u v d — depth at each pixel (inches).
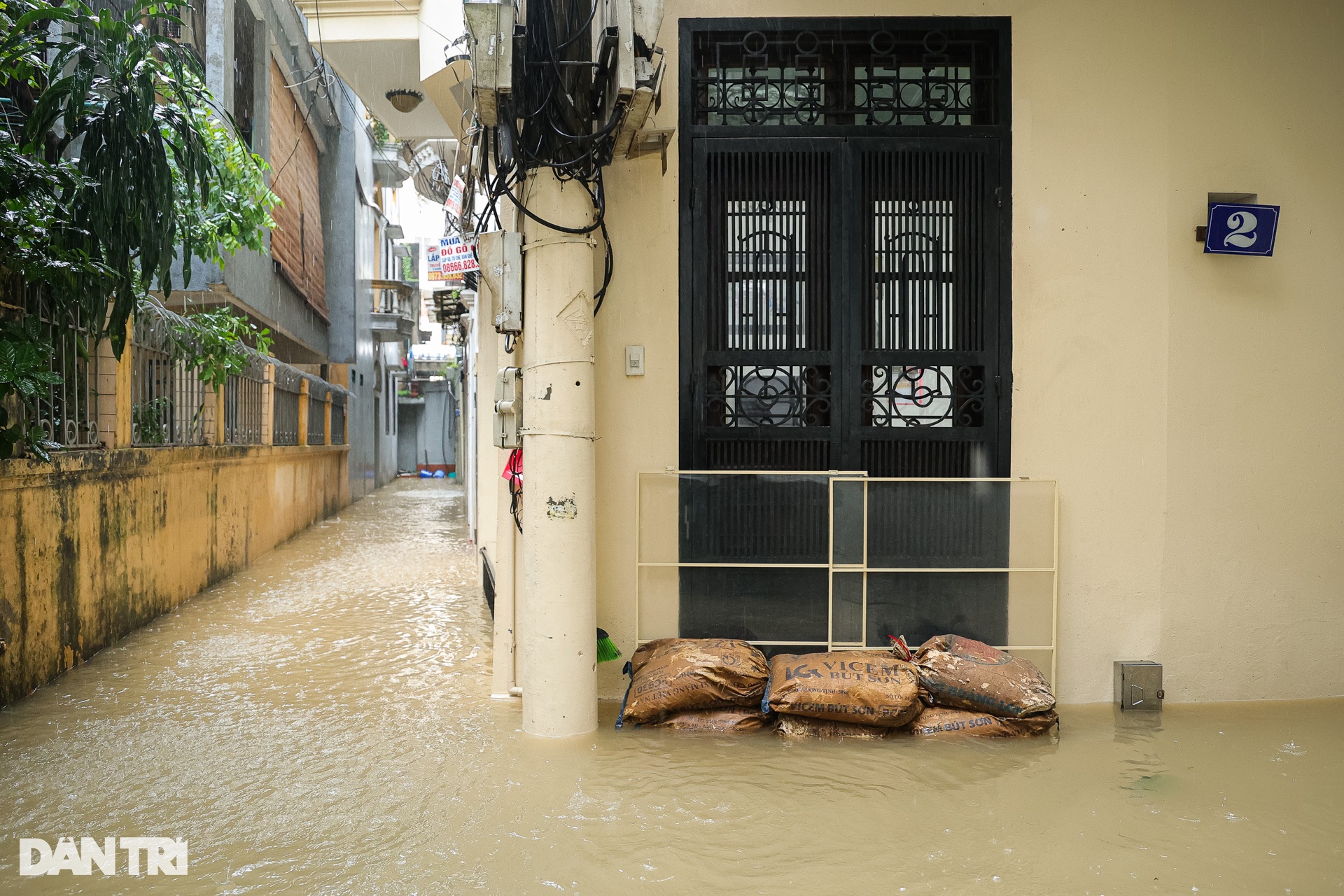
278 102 472.1
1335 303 190.2
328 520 589.3
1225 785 139.6
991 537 186.1
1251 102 188.5
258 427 399.9
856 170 187.2
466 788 136.3
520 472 182.2
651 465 187.0
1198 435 188.7
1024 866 112.7
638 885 107.1
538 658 161.3
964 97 190.4
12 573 179.9
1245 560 189.0
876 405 188.4
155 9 202.5
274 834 120.6
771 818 126.0
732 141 186.9
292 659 219.1
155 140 187.8
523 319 167.0
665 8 186.9
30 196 177.0
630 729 165.3
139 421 259.4
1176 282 188.1
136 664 213.3
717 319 187.8
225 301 377.1
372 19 271.1
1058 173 186.9
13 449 176.7
